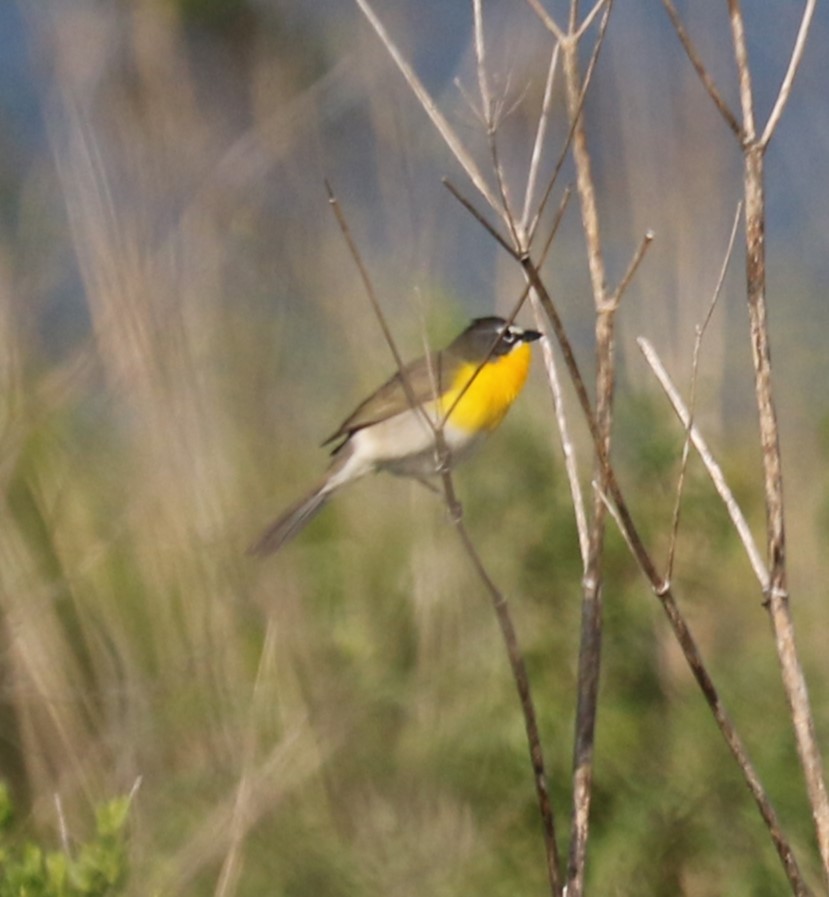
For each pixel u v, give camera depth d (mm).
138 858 9094
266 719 10516
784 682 6617
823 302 14438
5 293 12219
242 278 14273
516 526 10102
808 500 11930
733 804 9289
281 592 11211
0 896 7016
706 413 11844
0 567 10859
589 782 6953
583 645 6992
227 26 16188
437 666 10453
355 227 14859
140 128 14219
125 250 11617
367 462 10242
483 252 13961
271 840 9773
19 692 10523
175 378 11656
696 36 15281
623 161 14617
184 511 11398
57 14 13594
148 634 11156
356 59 15000
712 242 13180
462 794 9812
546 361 7465
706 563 9984
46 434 11836
